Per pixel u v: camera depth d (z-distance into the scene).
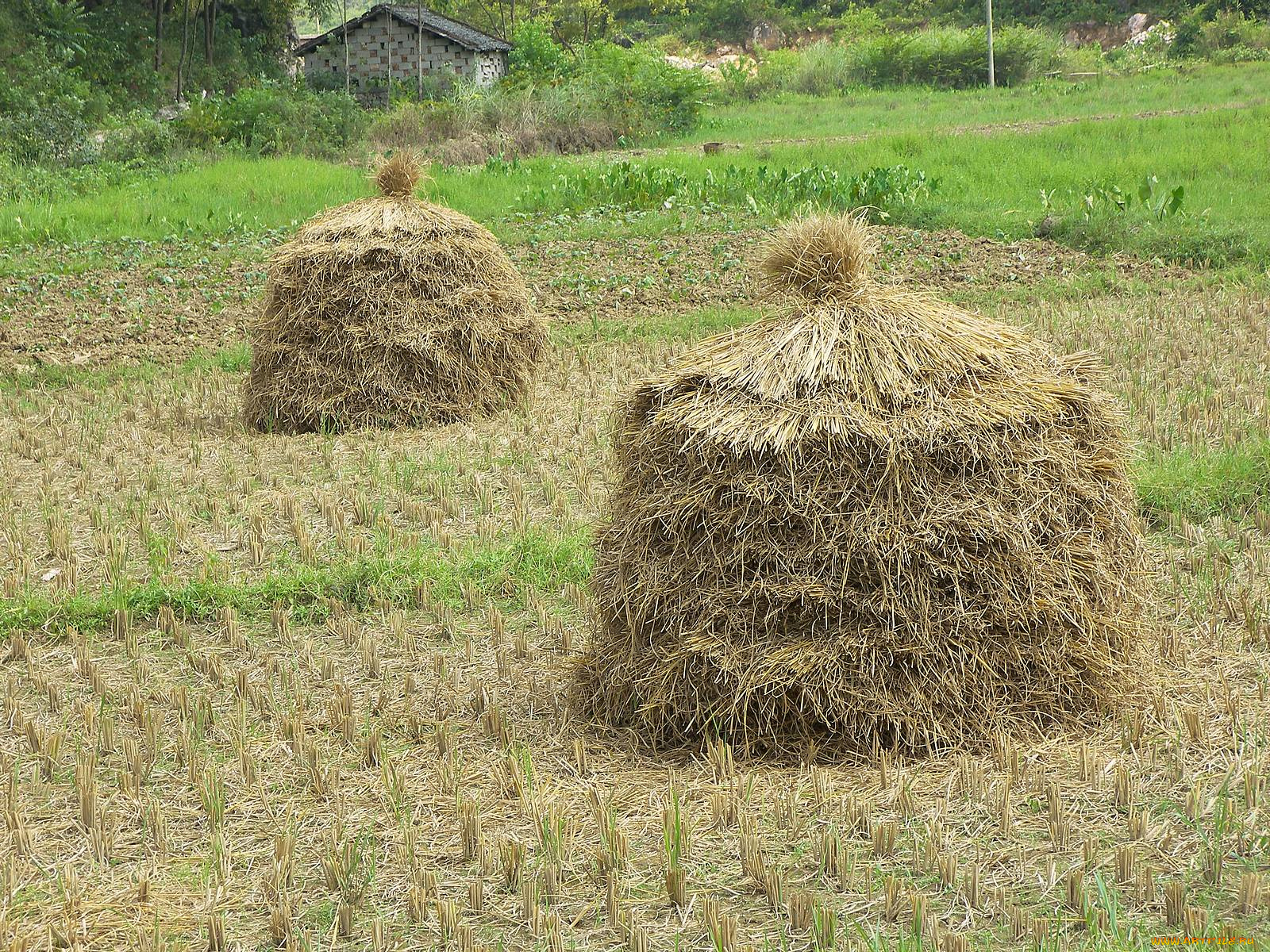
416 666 5.96
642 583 5.00
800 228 5.16
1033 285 14.45
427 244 10.16
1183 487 7.42
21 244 18.92
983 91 44.19
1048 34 55.25
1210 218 16.80
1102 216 16.27
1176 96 35.78
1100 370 5.46
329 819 4.54
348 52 42.81
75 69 36.16
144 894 4.04
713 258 16.53
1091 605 5.00
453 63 42.94
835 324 5.00
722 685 4.84
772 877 3.88
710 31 71.00
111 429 10.42
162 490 8.74
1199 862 3.92
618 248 17.48
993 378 4.95
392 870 4.18
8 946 3.75
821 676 4.73
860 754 4.76
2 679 5.93
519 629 6.35
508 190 22.83
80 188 24.41
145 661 6.12
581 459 8.96
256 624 6.58
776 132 34.16
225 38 46.06
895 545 4.67
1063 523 4.92
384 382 10.05
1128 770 4.53
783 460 4.72
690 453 4.84
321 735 5.23
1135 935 3.55
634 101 35.72
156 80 40.03
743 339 5.20
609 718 5.22
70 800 4.73
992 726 4.81
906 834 4.22
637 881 4.03
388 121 33.09
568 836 4.32
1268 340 11.18
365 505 8.01
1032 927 3.56
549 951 3.68
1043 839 4.14
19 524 8.11
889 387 4.80
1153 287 14.02
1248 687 5.16
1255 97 34.50
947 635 4.75
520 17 63.31
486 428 10.02
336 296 10.01
